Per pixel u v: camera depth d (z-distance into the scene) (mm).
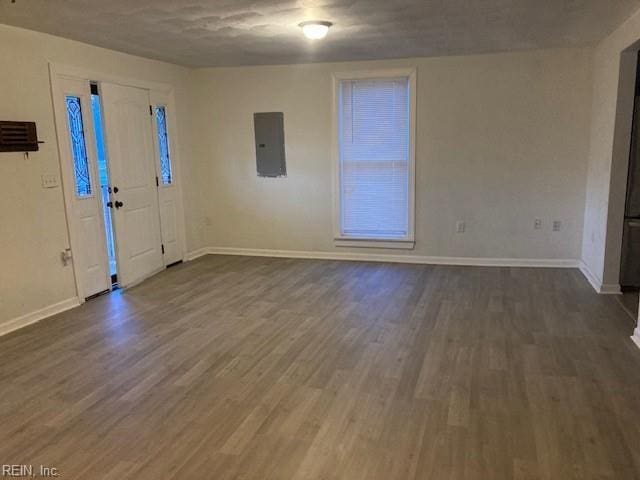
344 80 5715
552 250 5496
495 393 2805
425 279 5141
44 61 4070
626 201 4398
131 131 5098
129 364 3258
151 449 2350
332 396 2805
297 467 2197
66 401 2799
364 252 6031
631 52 4133
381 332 3732
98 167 4699
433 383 2932
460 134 5488
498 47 4941
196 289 4930
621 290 4562
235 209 6379
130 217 5090
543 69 5176
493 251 5637
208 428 2512
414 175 5680
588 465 2176
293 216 6188
